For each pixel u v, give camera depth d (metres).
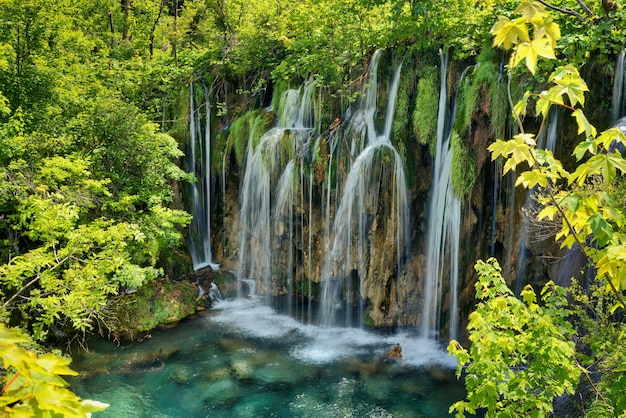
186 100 18.11
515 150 2.60
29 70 13.85
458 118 11.41
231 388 10.05
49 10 15.10
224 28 19.83
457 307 11.73
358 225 13.09
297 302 14.70
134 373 10.64
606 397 4.44
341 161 13.50
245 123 16.11
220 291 15.32
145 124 14.05
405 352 11.56
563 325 4.95
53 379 1.47
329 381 10.27
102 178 13.05
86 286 8.81
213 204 17.14
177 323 13.29
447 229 11.86
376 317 13.03
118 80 17.48
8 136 11.13
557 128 10.06
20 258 8.59
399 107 12.94
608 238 2.50
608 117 9.75
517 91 10.48
